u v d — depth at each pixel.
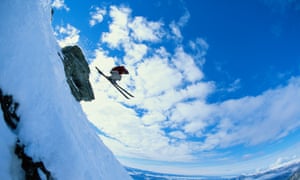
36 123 6.90
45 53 8.70
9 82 6.73
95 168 9.08
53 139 7.11
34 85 7.39
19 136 6.40
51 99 7.90
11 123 6.41
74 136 8.39
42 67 8.12
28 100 7.02
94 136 12.57
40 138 6.78
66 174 6.92
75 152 7.56
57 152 7.00
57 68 9.70
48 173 6.52
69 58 13.48
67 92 10.13
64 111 8.55
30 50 7.83
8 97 6.55
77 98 13.23
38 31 8.76
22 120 6.66
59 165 6.86
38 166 6.38
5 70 6.75
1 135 5.99
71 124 8.84
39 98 7.39
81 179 7.34
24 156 6.25
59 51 12.13
